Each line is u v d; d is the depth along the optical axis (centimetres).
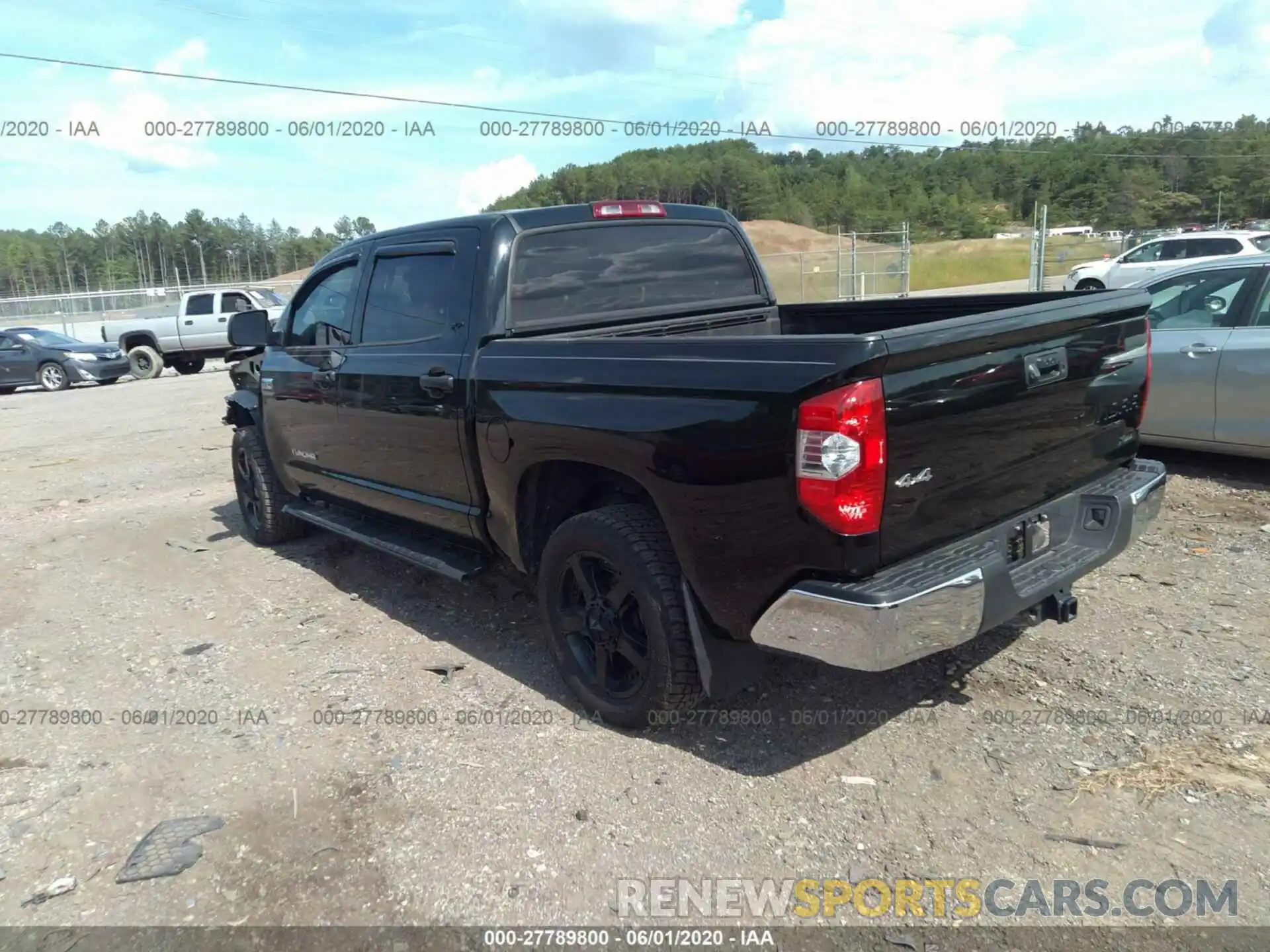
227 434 1103
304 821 296
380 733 350
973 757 312
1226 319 605
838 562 261
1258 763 299
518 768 321
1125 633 398
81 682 411
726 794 299
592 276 413
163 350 2134
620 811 293
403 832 287
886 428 255
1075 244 2697
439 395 392
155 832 294
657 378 298
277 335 557
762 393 267
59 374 1947
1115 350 342
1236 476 618
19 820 305
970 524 294
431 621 462
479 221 395
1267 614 408
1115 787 291
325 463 511
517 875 264
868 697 357
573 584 356
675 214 455
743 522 279
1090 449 343
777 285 3275
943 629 267
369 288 460
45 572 583
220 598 516
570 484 365
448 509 413
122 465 939
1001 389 289
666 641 311
